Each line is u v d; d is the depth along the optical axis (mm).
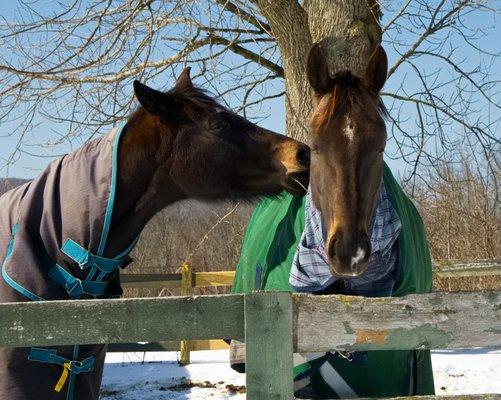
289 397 2428
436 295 2494
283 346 2432
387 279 3283
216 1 6113
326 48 5082
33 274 3033
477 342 2496
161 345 7578
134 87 3271
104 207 3141
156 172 3375
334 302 2455
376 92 3260
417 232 3701
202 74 6590
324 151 2918
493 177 6316
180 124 3365
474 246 10938
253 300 2420
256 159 3389
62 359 3061
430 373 3566
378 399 2562
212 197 3445
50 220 3141
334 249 2811
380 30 5285
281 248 3576
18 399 2920
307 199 3336
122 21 5875
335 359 3396
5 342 2371
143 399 6285
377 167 2941
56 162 3350
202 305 2418
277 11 5656
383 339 2477
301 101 5641
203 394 6410
